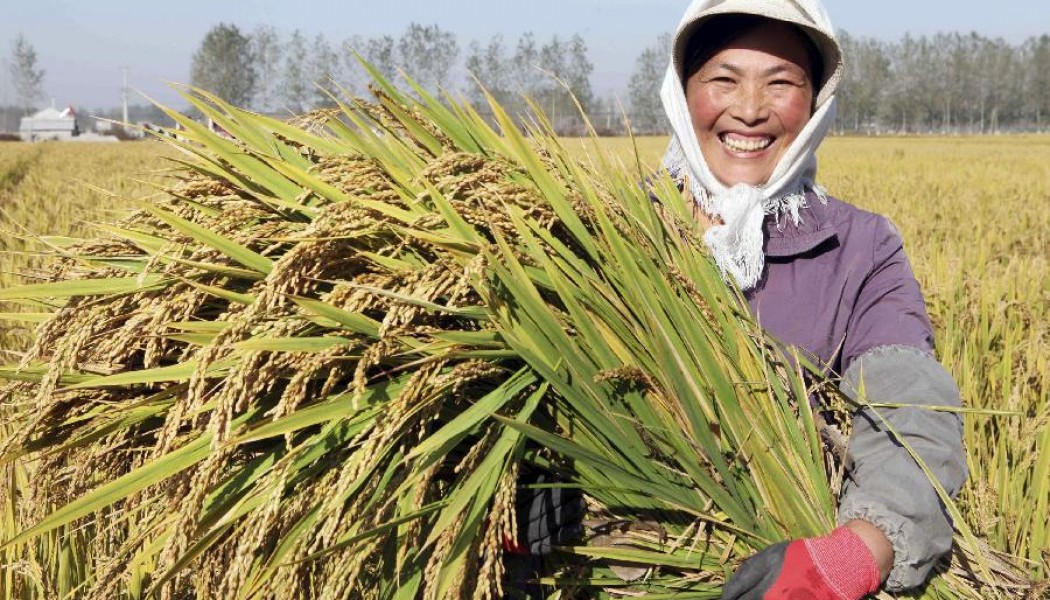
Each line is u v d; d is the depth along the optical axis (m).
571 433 1.75
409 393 1.54
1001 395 4.15
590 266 1.90
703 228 2.28
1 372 1.83
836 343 2.14
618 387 1.78
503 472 1.61
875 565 1.72
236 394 1.62
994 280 6.00
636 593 1.83
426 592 1.55
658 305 1.84
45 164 29.28
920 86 150.00
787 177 2.15
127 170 26.56
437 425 1.75
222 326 1.70
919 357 1.97
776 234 2.19
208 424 1.64
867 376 2.00
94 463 1.89
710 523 1.83
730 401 1.89
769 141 2.22
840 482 1.99
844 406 2.04
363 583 1.85
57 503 2.04
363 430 1.57
